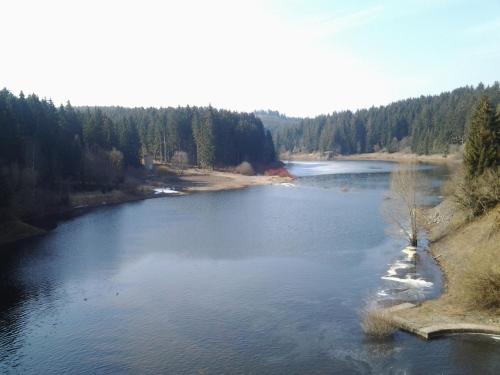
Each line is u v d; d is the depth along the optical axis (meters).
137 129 175.12
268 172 176.50
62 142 111.69
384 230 71.50
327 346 33.94
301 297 44.00
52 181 101.56
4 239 69.69
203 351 33.94
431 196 90.44
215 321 39.12
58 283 49.97
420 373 29.91
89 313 41.62
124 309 42.34
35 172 92.06
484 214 56.69
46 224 83.25
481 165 60.31
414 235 59.59
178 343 35.31
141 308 42.53
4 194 73.44
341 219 82.06
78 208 101.88
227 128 186.00
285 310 40.97
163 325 38.69
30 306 43.44
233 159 185.25
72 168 113.06
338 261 55.72
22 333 37.81
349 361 31.69
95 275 52.62
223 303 43.16
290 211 92.56
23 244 67.94
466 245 52.56
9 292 47.25
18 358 33.72
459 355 31.78
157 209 100.19
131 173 144.00
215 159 176.00
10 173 82.69
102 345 35.41
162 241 69.00
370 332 35.38
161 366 32.00
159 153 183.38
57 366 32.47
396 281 47.34
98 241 69.56
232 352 33.62
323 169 197.75
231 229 76.69
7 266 56.53
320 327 37.16
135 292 46.81
